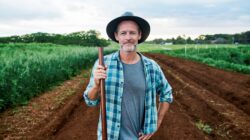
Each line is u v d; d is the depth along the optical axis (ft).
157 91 12.68
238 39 306.55
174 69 83.46
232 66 84.58
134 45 11.55
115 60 11.67
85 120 29.12
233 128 30.50
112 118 11.57
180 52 181.78
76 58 82.69
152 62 12.05
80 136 24.91
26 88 40.14
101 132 11.76
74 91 45.83
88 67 93.91
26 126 28.68
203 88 49.83
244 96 43.34
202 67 84.28
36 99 40.04
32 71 47.19
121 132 11.65
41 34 217.97
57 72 56.65
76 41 209.46
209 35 337.31
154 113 12.00
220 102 40.32
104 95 11.05
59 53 81.82
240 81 58.23
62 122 29.60
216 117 34.58
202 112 36.24
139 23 11.66
